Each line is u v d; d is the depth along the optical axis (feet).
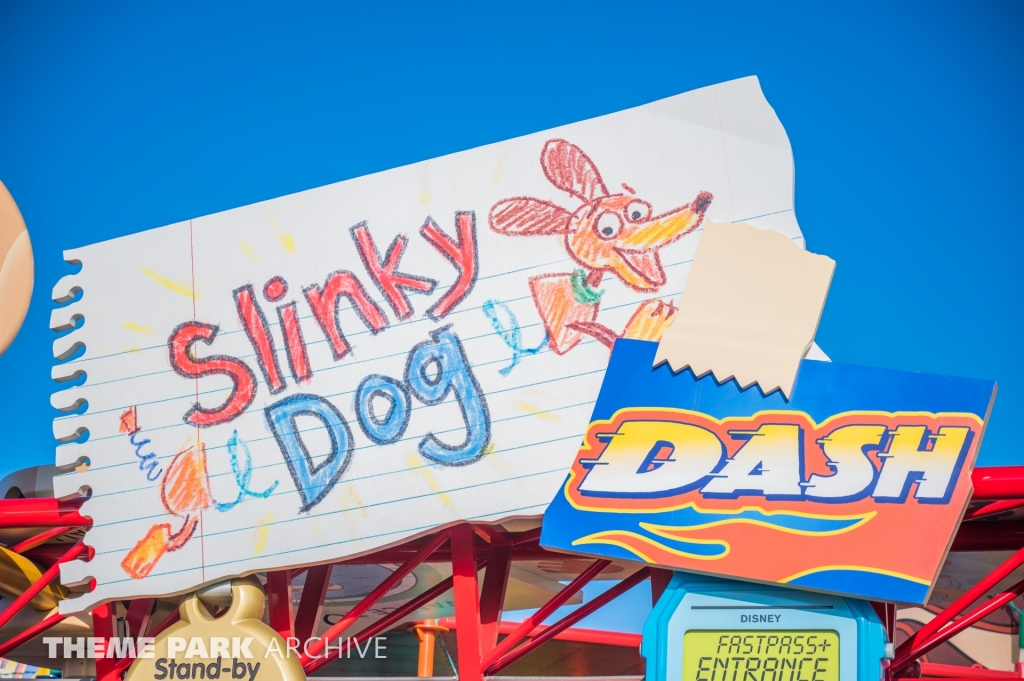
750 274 24.30
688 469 23.45
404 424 25.61
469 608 25.96
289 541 25.64
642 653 23.13
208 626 25.75
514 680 28.84
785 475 22.93
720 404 23.68
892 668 27.37
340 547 25.29
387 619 33.22
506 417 24.97
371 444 25.71
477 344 25.62
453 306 26.02
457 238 26.45
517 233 26.08
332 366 26.53
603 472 23.85
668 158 25.59
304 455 26.11
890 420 22.80
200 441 26.94
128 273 28.58
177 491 26.76
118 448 27.48
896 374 23.12
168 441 27.17
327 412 26.23
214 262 28.04
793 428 23.18
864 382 23.18
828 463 22.81
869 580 21.91
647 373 24.29
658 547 23.03
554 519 23.72
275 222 27.84
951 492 22.09
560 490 23.95
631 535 23.24
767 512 22.76
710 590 23.11
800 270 24.02
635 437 23.93
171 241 28.48
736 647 22.80
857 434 22.86
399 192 27.17
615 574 42.86
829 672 22.36
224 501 26.35
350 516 25.39
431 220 26.76
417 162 27.25
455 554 26.25
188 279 28.12
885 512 22.25
